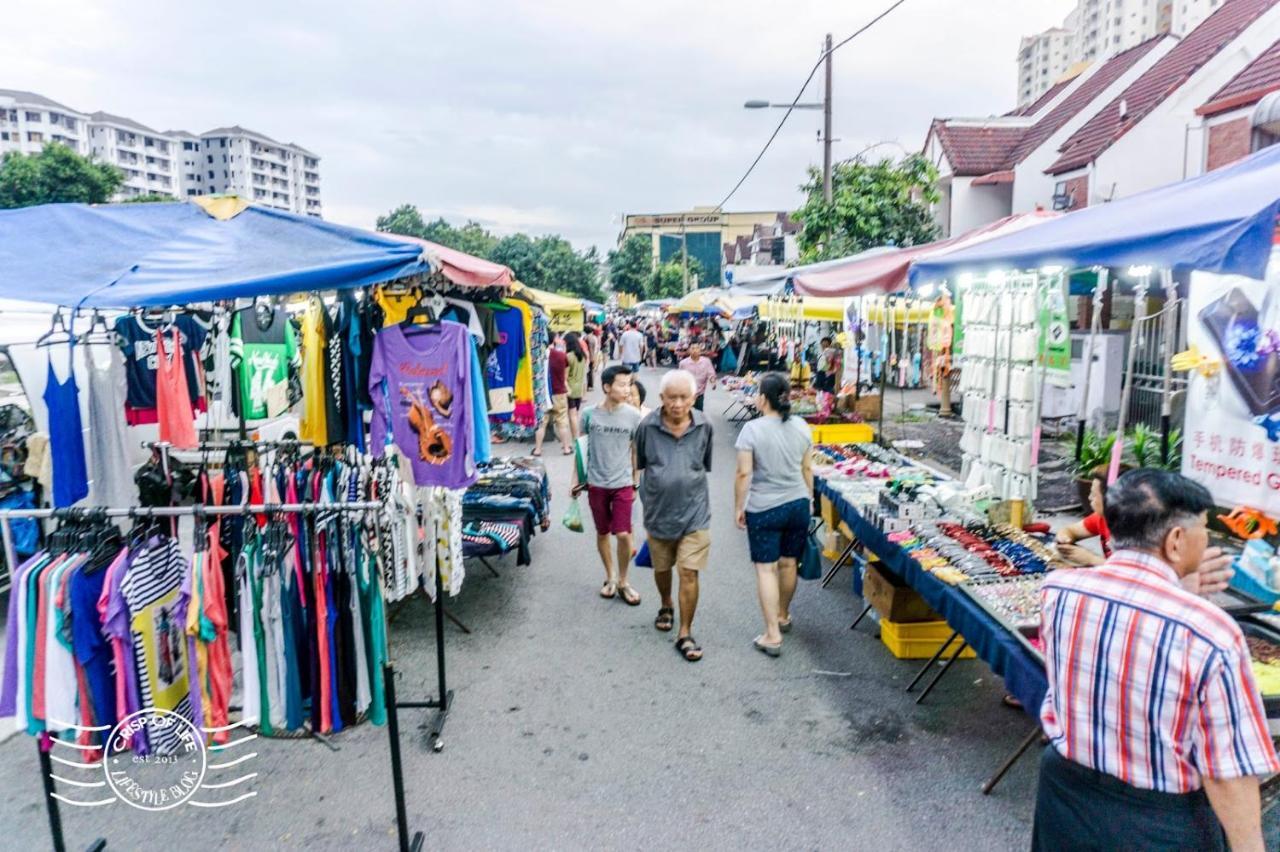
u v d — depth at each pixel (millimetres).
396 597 3861
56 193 43844
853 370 9547
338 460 3789
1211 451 3846
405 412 4078
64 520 3197
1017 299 5613
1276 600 3492
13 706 3139
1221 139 10844
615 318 46500
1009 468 5727
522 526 6004
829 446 7820
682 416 4969
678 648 5168
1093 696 2035
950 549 4473
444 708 4363
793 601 6086
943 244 7246
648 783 3754
